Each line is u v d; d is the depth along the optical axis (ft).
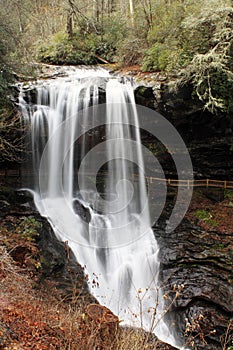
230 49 26.99
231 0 26.84
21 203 28.50
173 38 32.24
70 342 9.99
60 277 20.67
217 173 33.76
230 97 27.35
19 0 27.45
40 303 14.02
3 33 24.85
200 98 26.00
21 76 30.37
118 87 30.58
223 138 31.12
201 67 26.11
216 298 22.04
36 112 30.27
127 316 20.53
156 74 30.60
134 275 25.44
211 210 30.78
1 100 26.66
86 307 12.05
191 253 25.85
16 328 10.53
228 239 26.68
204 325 20.70
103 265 25.70
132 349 10.49
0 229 22.04
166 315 21.93
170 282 23.95
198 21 27.48
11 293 13.58
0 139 26.99
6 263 15.42
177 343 20.40
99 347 10.17
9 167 33.12
